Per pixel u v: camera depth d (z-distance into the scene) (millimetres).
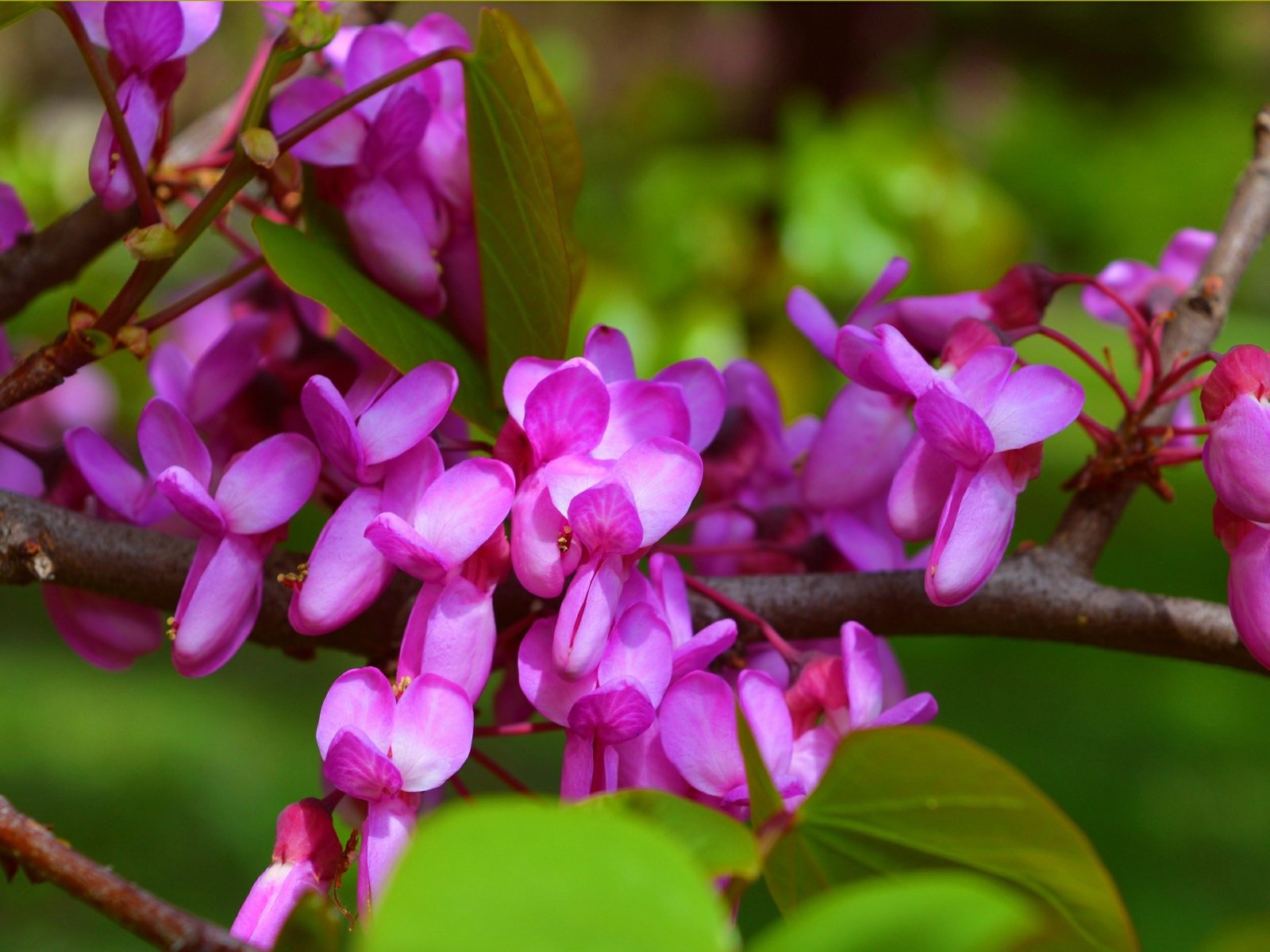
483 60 241
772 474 266
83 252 278
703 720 223
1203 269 273
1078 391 229
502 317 252
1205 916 652
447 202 252
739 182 832
